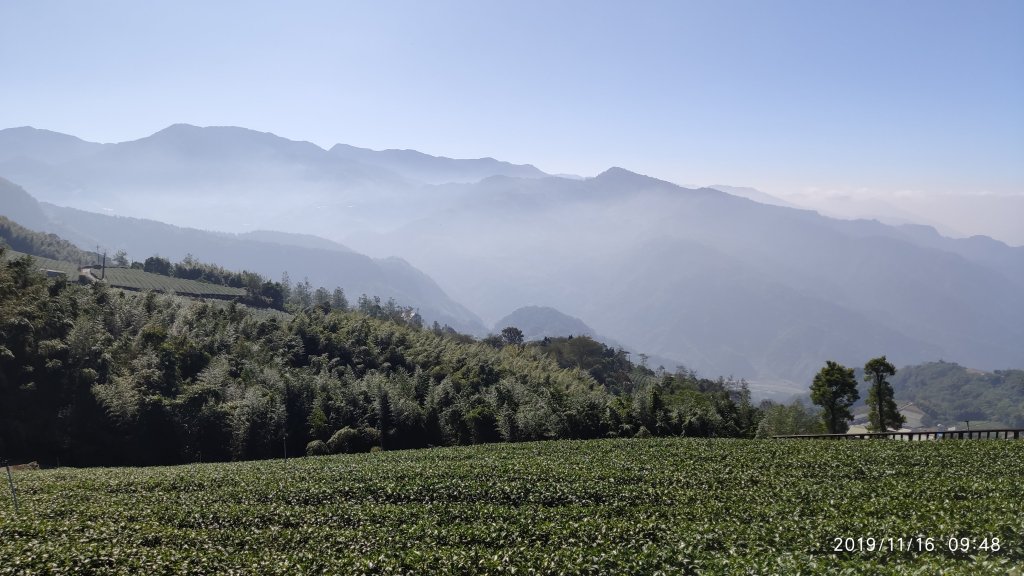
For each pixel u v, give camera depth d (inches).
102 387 2787.9
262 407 2797.7
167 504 1384.1
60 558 991.6
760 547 905.5
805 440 2075.5
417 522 1176.2
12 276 3341.5
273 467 1905.8
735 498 1248.8
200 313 3806.6
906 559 839.1
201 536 1141.1
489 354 4256.9
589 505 1283.2
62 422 2723.9
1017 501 1069.8
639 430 2655.0
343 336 3848.4
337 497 1418.6
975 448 1716.3
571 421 2746.1
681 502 1256.2
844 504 1114.7
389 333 4138.8
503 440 2815.0
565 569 868.6
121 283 5423.2
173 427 2711.6
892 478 1387.8
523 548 966.4
